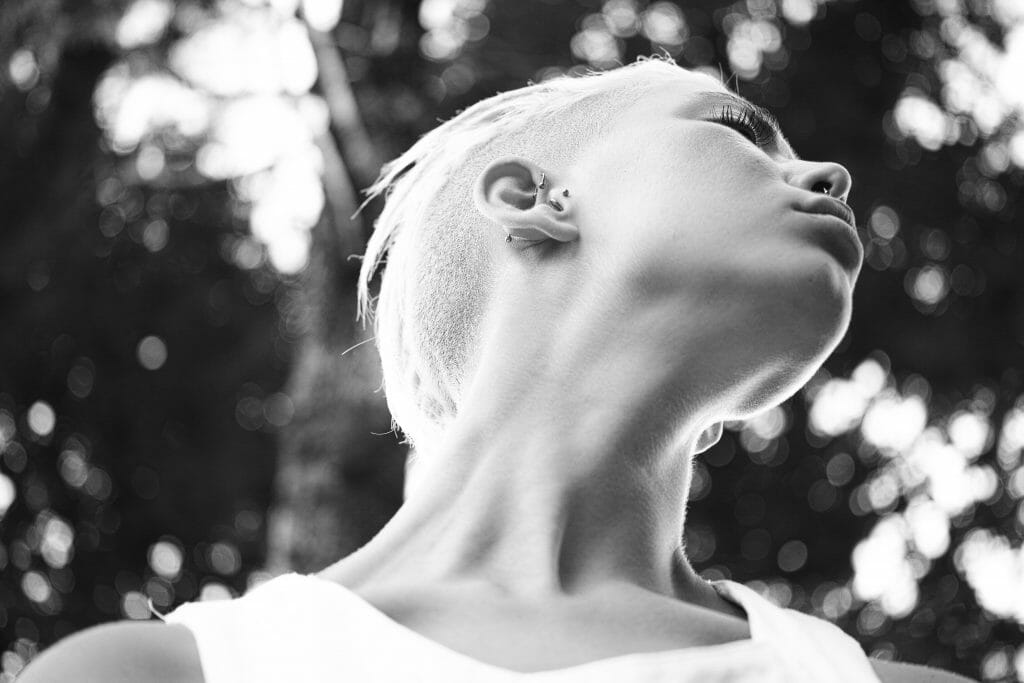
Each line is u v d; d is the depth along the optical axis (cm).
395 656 253
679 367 293
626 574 286
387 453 686
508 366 301
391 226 363
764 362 294
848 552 976
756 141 331
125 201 997
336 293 700
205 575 1031
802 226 295
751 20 933
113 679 251
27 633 996
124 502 1034
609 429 292
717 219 297
